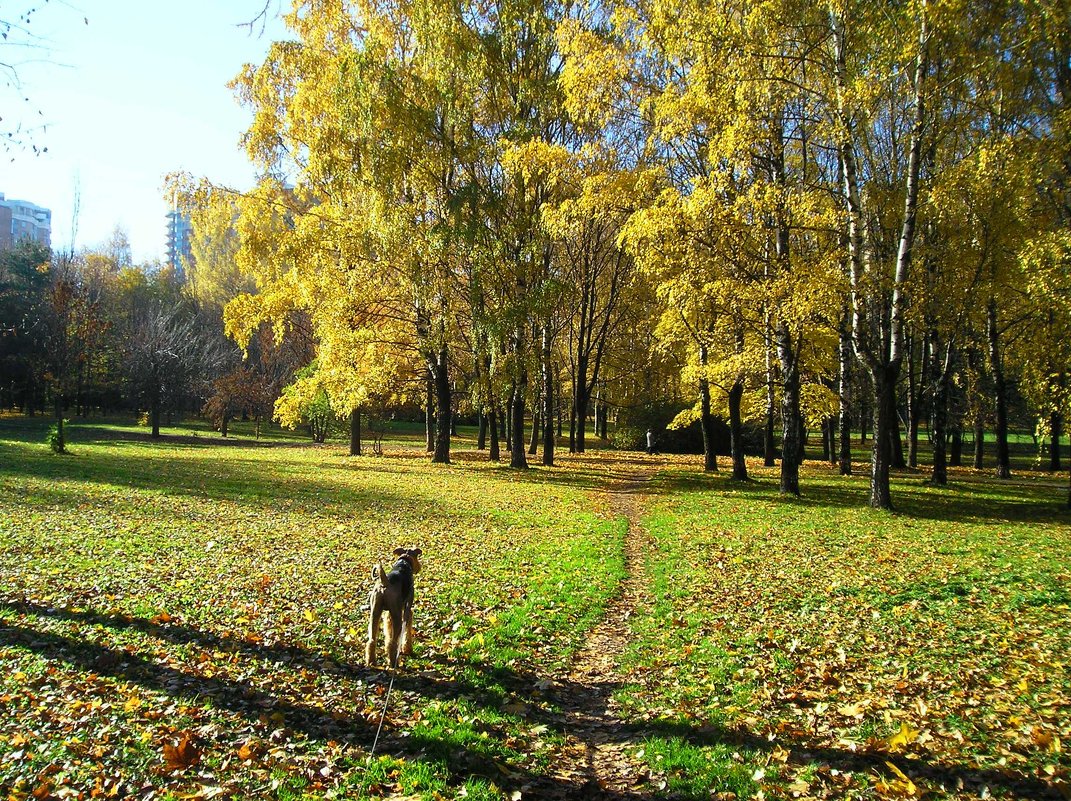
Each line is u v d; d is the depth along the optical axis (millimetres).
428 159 25500
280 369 48000
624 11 19109
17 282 54375
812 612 8539
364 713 5598
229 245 58000
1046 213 19688
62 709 5180
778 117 17391
